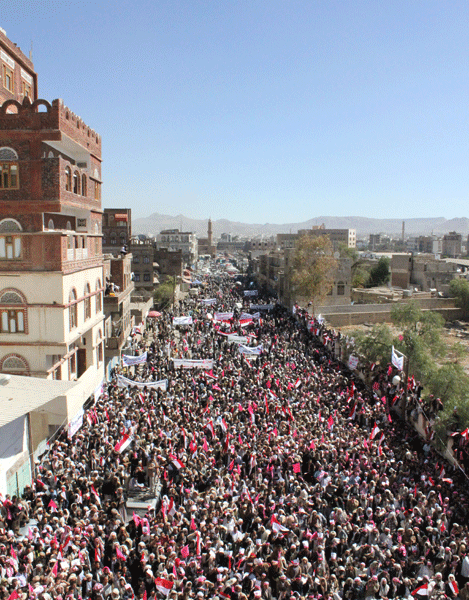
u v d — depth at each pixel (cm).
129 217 9700
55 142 3262
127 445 2355
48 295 3025
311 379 3878
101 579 1420
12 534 1608
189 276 13050
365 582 1506
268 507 1983
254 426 2786
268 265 12175
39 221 3016
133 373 4203
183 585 1404
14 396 2202
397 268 11525
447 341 7412
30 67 3684
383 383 3853
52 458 2214
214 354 4825
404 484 2252
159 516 1922
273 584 1516
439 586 1467
